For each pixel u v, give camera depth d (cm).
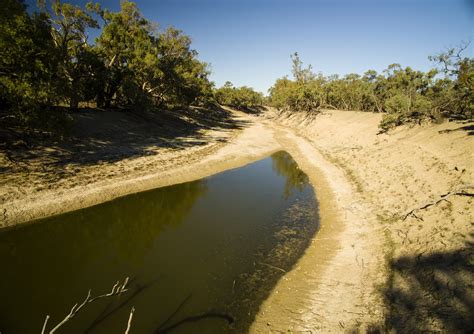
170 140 3394
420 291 798
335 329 761
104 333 776
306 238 1301
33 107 1772
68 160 2122
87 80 3194
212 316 840
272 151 3494
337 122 4288
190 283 991
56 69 2083
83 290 950
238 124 6291
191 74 4519
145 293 936
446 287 767
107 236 1352
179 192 1961
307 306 859
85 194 1748
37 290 951
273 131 5294
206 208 1678
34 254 1185
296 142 4034
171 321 820
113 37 3177
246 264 1107
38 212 1504
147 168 2311
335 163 2589
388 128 2780
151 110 4381
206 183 2170
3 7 1745
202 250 1212
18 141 2048
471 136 1719
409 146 2106
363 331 731
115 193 1844
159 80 3959
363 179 1969
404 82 3097
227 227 1426
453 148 1684
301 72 6706
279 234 1343
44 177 1809
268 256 1161
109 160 2323
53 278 1018
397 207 1399
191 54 4519
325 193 1858
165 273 1049
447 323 668
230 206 1706
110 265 1102
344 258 1090
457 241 934
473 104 1880
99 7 2802
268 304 885
